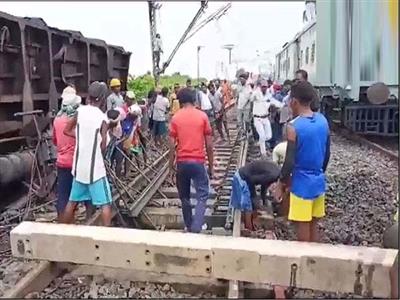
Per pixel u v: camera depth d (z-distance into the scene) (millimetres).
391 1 8922
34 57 9945
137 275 5469
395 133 17609
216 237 5156
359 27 10008
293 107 5391
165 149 15555
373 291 4570
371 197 9406
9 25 8719
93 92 6348
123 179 10133
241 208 7160
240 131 16422
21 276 5418
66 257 5195
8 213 8117
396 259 4430
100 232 5270
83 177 6305
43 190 8617
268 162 7352
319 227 7508
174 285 5227
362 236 7141
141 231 5324
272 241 5031
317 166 5301
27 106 9031
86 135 6238
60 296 4984
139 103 15562
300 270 4680
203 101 16594
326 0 12195
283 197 6168
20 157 8406
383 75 9414
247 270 4781
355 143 17203
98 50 15125
